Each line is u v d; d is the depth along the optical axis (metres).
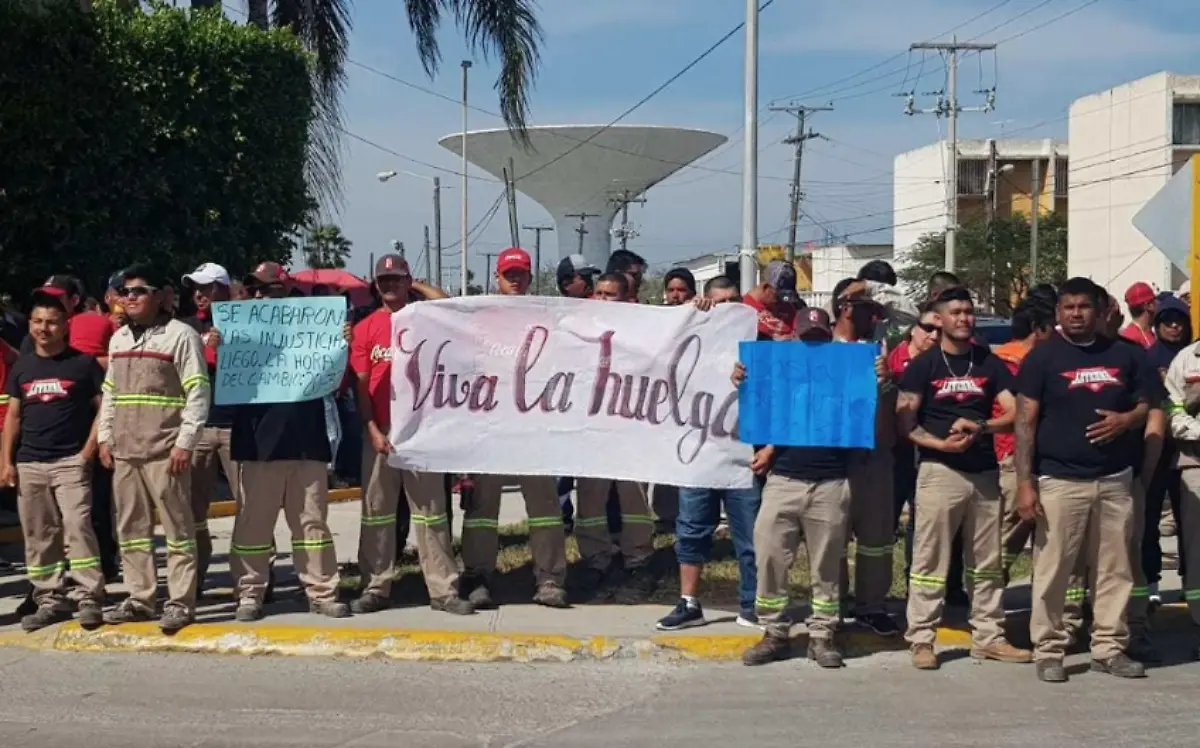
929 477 7.53
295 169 17.06
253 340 8.27
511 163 33.84
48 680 7.28
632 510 9.41
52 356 8.12
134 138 15.38
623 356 8.34
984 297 58.59
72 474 8.09
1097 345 7.27
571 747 6.16
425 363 8.34
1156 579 8.67
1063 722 6.52
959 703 6.87
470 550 8.83
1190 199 10.13
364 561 8.62
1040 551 7.33
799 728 6.44
